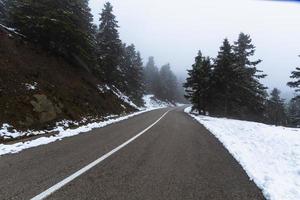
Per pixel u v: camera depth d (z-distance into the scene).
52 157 8.34
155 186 6.27
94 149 9.93
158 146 11.40
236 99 48.06
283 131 21.39
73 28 23.42
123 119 25.42
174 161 8.87
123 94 51.53
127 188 5.98
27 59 19.86
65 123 17.30
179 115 38.31
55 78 21.50
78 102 22.08
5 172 6.55
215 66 49.38
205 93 53.81
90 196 5.35
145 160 8.69
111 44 43.75
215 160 9.50
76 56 30.00
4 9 32.41
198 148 11.68
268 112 72.75
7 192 5.27
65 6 24.16
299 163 10.34
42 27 22.11
